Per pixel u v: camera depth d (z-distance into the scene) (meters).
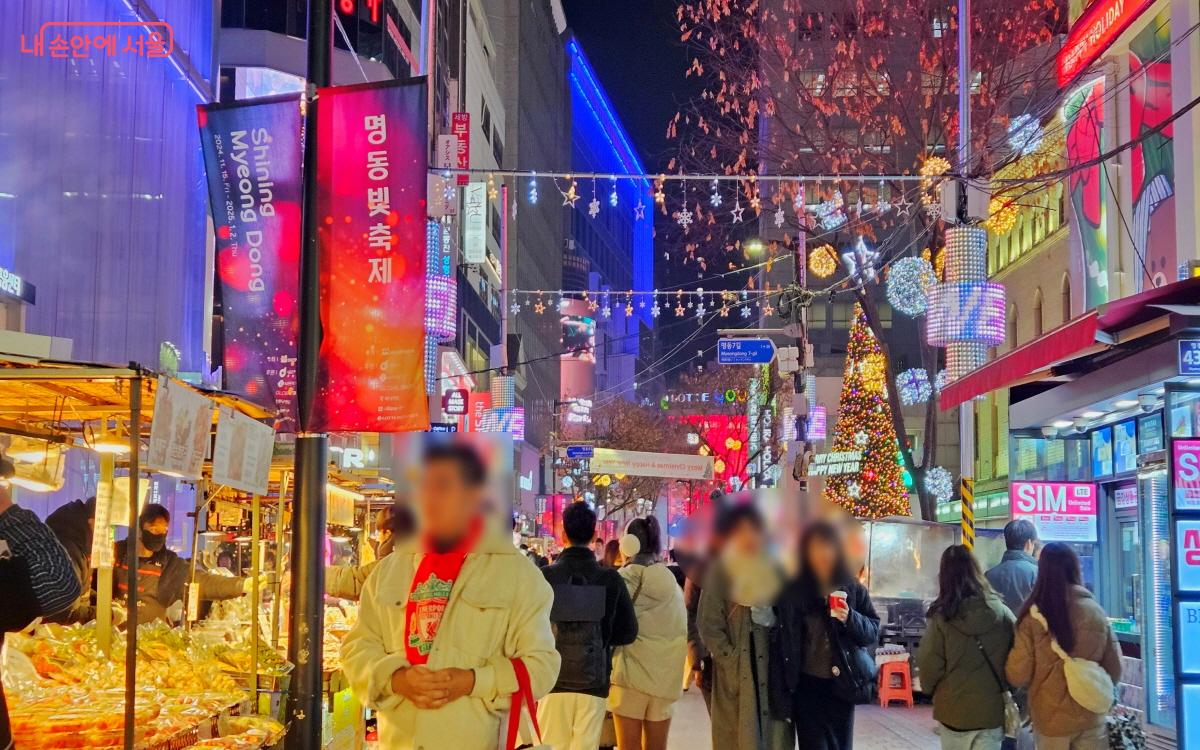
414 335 8.11
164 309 21.95
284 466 9.36
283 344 8.41
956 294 15.78
